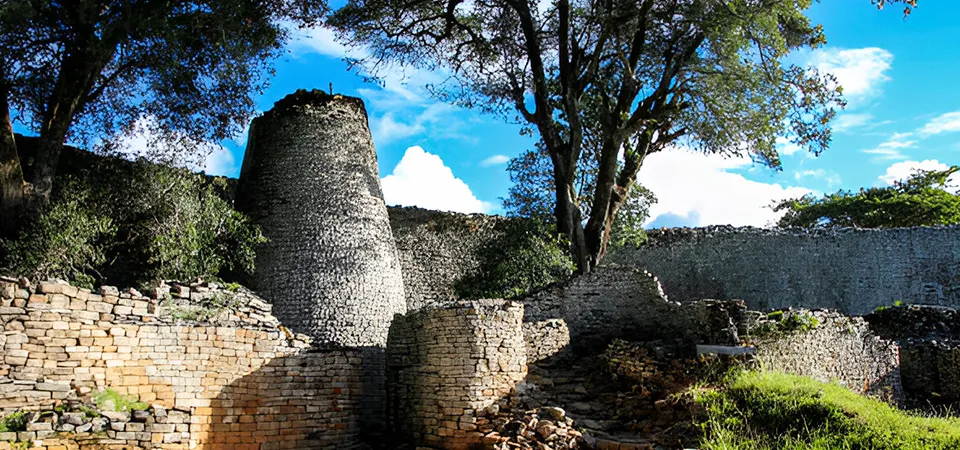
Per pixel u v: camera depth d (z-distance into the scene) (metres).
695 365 14.21
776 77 23.33
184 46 18.78
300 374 14.01
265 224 18.16
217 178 20.47
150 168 17.95
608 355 15.36
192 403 12.55
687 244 29.06
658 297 17.39
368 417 14.87
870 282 27.14
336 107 19.39
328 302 17.34
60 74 17.19
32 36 16.97
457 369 13.44
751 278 28.08
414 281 24.08
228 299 13.87
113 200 17.56
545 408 13.06
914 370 19.91
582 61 24.58
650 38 24.70
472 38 24.58
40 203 16.41
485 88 24.27
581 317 18.25
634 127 23.91
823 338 16.47
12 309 11.18
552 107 25.03
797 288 27.66
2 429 10.47
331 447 14.02
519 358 13.94
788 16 23.42
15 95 18.17
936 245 26.78
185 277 16.11
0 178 15.92
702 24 22.19
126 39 17.64
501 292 21.47
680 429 12.35
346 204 18.50
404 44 24.36
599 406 13.69
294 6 20.91
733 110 23.73
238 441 13.02
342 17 23.44
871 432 11.39
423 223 25.03
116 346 11.95
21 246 15.42
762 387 12.79
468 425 13.05
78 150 19.20
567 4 23.30
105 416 11.39
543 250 21.95
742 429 11.98
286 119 19.03
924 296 26.53
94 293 11.96
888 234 27.34
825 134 24.39
